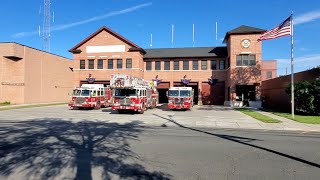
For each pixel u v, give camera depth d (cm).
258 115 2567
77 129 1575
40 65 4719
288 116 2405
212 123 1984
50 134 1362
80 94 3203
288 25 2270
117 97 2691
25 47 4316
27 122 1964
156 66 4741
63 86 5484
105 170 739
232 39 4066
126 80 2678
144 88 2888
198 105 4394
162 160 854
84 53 4722
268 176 702
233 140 1253
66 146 1052
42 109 3262
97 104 3334
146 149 1015
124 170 741
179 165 798
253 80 3981
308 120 2116
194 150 1011
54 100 5162
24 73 4284
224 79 4506
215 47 4834
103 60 4653
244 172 734
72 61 5850
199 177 687
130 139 1237
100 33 4672
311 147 1101
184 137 1322
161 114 2688
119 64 4594
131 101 2669
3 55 4141
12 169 740
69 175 693
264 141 1238
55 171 725
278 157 915
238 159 880
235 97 4044
